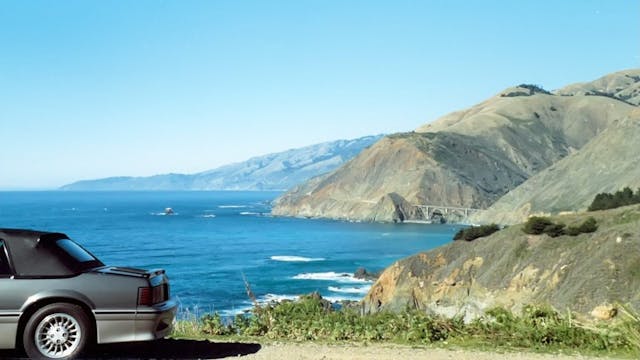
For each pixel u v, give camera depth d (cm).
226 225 18888
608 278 3825
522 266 4816
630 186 12369
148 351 771
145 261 9456
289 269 8844
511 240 5228
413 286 5575
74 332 715
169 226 18025
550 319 905
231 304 5762
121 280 723
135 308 718
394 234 15575
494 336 863
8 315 696
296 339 879
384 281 5862
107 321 711
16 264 714
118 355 744
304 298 1084
